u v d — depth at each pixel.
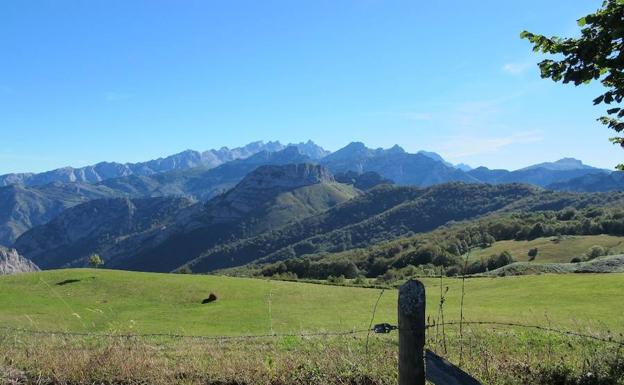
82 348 10.59
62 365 8.73
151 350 10.95
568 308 29.09
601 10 7.73
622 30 6.97
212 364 9.32
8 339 11.53
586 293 36.81
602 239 114.62
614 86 8.26
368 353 10.24
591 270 61.22
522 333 13.53
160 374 8.61
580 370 8.63
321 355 9.90
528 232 134.38
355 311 34.75
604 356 9.45
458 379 4.73
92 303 43.81
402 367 4.93
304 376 8.62
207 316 33.81
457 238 137.12
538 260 102.88
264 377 8.60
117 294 49.56
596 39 7.56
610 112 8.34
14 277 59.34
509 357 9.77
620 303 29.97
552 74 8.48
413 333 4.88
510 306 32.66
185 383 8.38
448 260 103.50
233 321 30.41
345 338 13.30
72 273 62.81
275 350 11.31
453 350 10.96
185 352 10.83
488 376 8.23
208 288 52.28
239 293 49.31
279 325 27.20
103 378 8.40
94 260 91.88
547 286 43.91
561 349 11.00
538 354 10.13
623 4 7.30
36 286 54.03
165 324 28.69
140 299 46.81
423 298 4.89
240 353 10.75
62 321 29.14
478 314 26.95
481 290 45.94
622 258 64.56
